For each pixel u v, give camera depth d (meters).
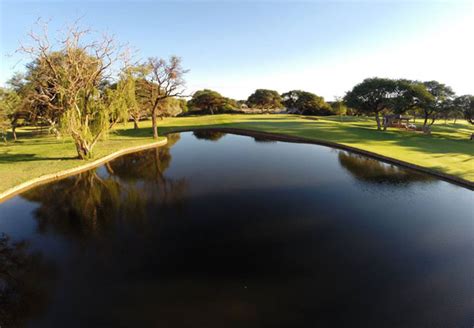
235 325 5.94
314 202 13.39
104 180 18.19
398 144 27.86
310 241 9.62
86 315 6.28
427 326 5.91
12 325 6.06
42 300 6.83
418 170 18.78
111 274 7.83
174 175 19.08
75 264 8.39
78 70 20.53
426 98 38.84
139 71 29.23
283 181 17.02
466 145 28.14
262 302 6.65
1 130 30.78
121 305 6.59
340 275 7.71
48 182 17.66
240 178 17.88
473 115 42.47
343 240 9.67
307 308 6.45
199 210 12.54
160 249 9.17
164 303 6.63
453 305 6.52
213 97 85.69
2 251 9.30
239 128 43.28
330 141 29.81
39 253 9.09
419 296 6.84
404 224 10.94
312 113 84.94
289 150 27.52
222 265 8.20
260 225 10.88
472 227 10.62
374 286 7.23
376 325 5.93
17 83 31.97
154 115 35.69
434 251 8.95
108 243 9.65
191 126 49.00
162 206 13.18
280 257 8.62
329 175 18.22
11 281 7.64
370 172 18.77
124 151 28.31
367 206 12.83
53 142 32.44
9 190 14.98
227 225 10.95
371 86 40.84
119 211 12.69
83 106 22.44
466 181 15.38
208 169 20.62
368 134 35.16
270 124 48.44
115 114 24.81
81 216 12.20
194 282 7.41
